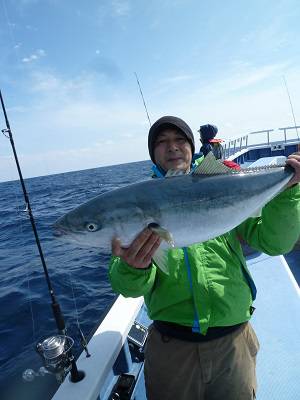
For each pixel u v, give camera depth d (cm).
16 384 188
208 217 91
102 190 1267
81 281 334
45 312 272
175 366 86
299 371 110
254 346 91
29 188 2170
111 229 91
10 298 306
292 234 89
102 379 97
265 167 96
